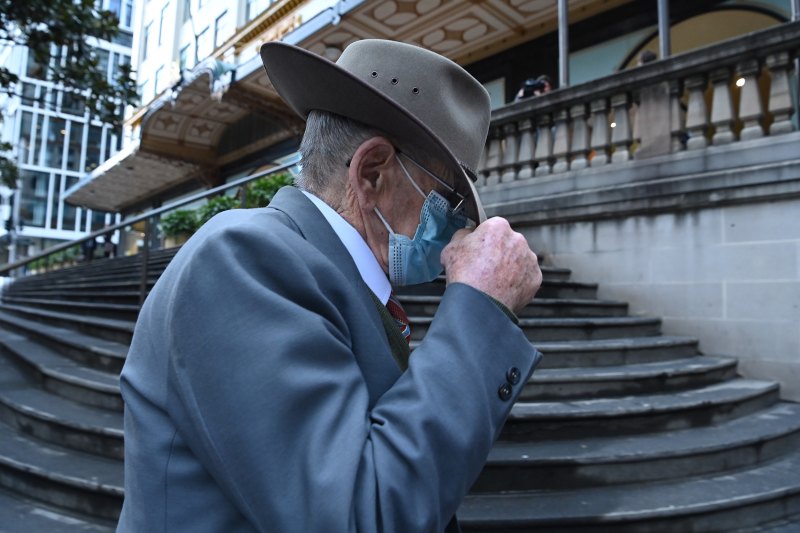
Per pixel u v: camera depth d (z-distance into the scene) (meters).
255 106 14.38
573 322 4.59
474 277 0.80
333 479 0.60
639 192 5.50
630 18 10.22
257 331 0.65
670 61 5.49
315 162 0.92
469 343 0.73
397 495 0.62
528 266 0.85
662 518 2.58
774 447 3.36
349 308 0.77
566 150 6.44
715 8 9.17
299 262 0.72
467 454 0.67
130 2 45.09
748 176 4.78
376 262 0.90
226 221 0.77
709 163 5.24
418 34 11.89
